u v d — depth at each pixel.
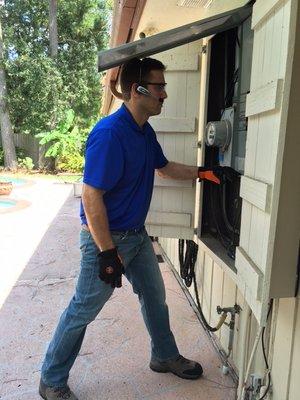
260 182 1.45
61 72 15.42
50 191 10.74
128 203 2.01
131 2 2.60
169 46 2.19
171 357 2.38
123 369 2.46
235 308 2.36
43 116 15.11
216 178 2.35
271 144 1.38
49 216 7.29
